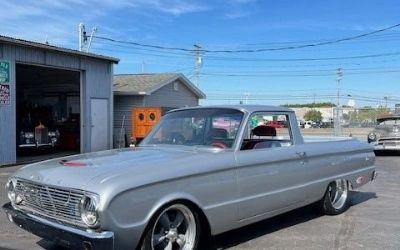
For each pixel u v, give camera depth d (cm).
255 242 582
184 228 488
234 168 524
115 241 412
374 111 4444
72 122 2106
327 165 685
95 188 411
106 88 2009
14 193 498
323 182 678
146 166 459
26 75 2323
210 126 577
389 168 1412
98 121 1969
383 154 1911
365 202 845
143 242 438
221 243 577
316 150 661
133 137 2075
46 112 2242
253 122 585
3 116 1525
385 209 784
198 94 3033
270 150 581
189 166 479
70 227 423
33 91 2595
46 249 548
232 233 623
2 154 1527
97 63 1945
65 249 546
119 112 2553
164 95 2697
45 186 451
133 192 424
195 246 490
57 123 2172
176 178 461
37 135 1906
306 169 637
